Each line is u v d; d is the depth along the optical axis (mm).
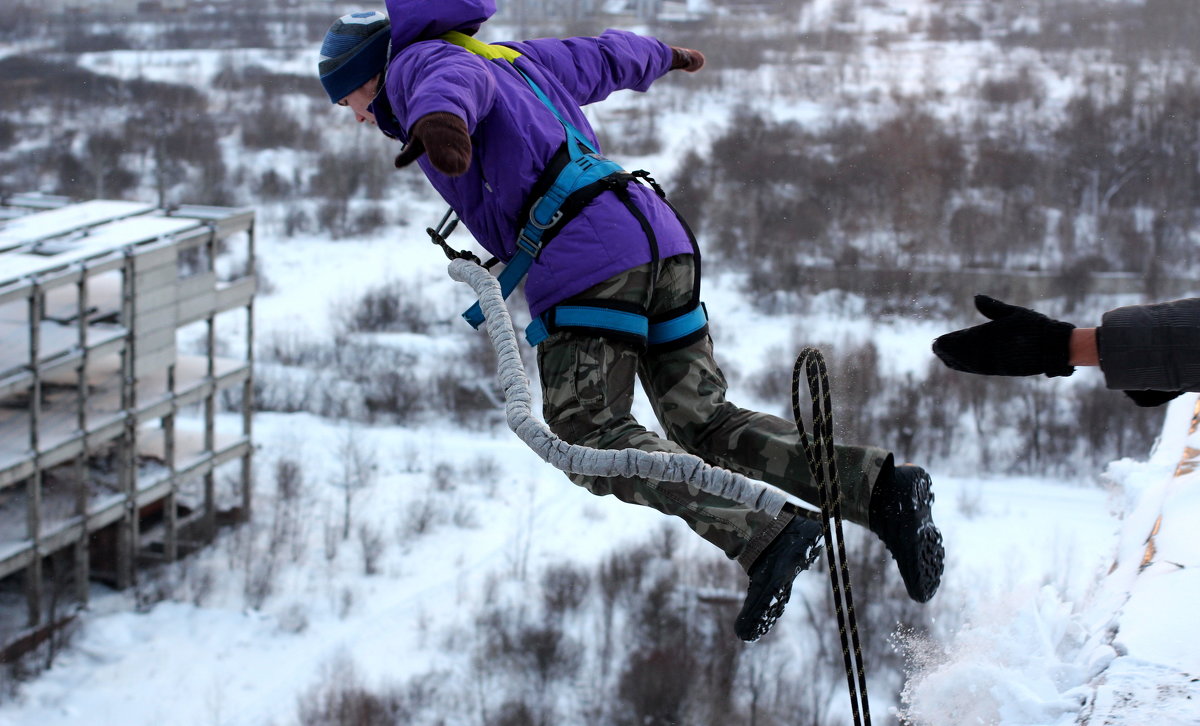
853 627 2930
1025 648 3674
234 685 27453
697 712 26953
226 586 31469
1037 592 3887
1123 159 62812
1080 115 66000
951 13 94875
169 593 30703
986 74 81938
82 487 28484
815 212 58156
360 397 45000
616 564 32250
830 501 2926
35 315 25797
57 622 28328
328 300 55156
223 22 117562
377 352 48719
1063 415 41250
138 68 98438
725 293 51594
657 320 3545
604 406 3379
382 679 28031
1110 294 52500
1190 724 2799
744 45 88312
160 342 30094
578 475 3402
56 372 26906
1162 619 3311
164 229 30188
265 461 39781
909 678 3775
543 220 3418
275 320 52594
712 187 61938
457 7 3512
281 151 79500
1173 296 52469
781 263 52875
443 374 46938
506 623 30312
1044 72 79312
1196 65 76688
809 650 28906
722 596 31141
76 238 28922
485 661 28781
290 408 44469
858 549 30688
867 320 48781
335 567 32969
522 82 3590
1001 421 41094
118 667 27516
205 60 103688
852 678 2949
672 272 3496
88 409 29500
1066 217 57906
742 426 3434
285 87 95438
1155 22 88125
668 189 61562
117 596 30344
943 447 39594
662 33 91188
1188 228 57562
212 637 29172
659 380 3578
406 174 73688
